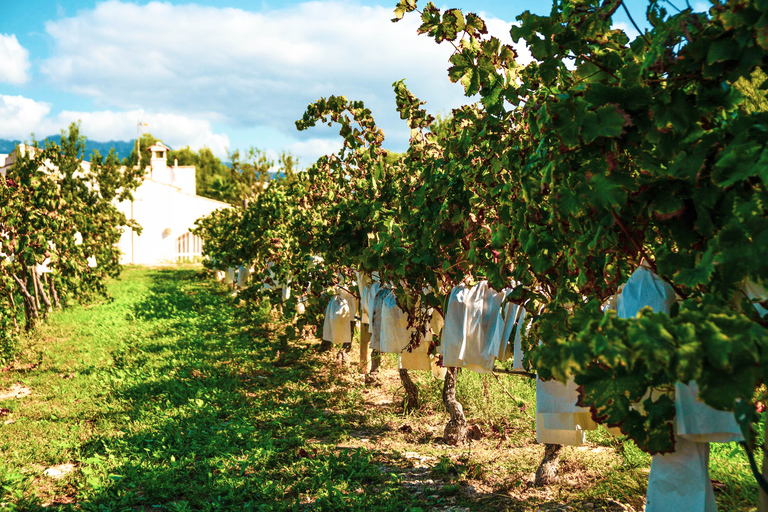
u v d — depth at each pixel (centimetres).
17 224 964
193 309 1485
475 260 416
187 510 421
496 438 574
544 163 273
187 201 3253
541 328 303
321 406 710
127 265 2905
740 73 197
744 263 184
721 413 216
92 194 1400
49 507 433
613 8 231
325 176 796
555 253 308
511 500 411
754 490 349
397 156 664
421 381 784
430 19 350
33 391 767
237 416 653
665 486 239
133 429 605
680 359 156
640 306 243
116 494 455
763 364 156
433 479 469
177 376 829
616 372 200
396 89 578
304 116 655
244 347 1031
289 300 856
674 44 207
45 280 1237
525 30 262
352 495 433
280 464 513
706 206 210
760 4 176
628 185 229
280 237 1062
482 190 435
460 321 426
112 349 1017
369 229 620
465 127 471
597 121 221
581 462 469
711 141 207
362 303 725
